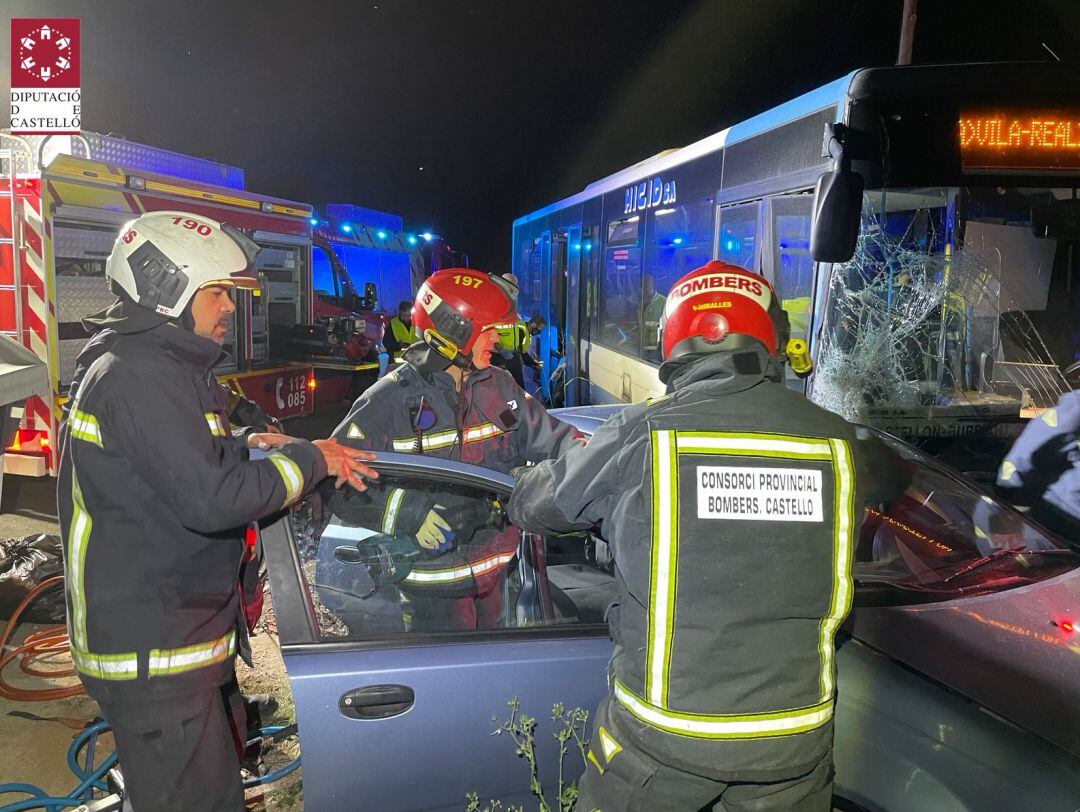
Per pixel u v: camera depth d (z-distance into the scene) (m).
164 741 2.02
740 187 5.81
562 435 2.99
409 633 2.26
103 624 1.98
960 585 2.61
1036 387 4.65
